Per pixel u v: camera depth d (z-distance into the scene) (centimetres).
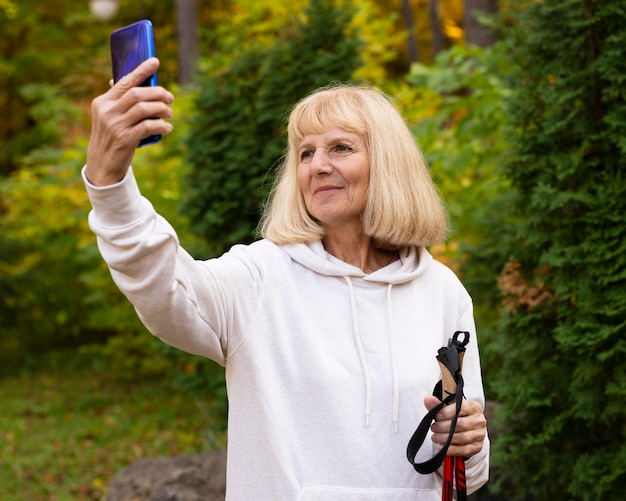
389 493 165
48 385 877
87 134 1092
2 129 1375
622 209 302
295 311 171
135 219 141
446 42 1255
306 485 162
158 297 145
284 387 166
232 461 166
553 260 311
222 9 1227
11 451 641
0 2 1195
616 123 299
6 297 959
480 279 418
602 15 301
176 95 695
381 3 1230
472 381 191
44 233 961
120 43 144
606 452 311
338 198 179
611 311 296
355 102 183
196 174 507
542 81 322
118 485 404
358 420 167
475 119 508
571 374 321
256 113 493
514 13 336
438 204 189
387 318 177
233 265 169
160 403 783
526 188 334
